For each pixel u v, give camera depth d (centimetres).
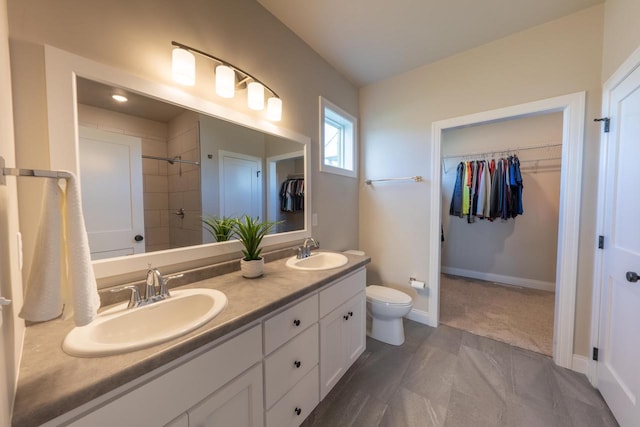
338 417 135
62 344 71
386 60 221
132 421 66
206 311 106
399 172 248
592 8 159
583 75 163
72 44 92
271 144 176
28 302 54
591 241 161
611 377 136
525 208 331
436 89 223
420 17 171
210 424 84
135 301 97
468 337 212
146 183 117
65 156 90
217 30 139
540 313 255
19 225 81
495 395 149
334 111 232
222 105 142
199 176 136
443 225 394
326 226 228
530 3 158
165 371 72
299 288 119
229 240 151
